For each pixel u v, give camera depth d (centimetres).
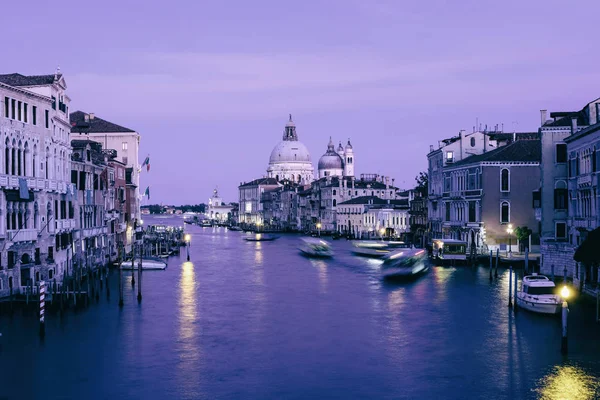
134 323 4588
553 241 6197
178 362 3628
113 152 9138
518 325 4372
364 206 16288
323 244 10631
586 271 5200
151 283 6806
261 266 8988
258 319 4784
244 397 3078
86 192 6838
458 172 9250
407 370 3459
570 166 5891
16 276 4941
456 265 7994
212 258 10519
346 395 3097
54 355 3744
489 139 9931
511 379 3275
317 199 19512
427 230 11156
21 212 5059
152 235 14000
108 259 8075
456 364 3544
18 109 5028
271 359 3691
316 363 3609
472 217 8669
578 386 3159
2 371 3447
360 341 4084
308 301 5609
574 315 4525
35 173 5288
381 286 6550
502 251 8350
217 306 5338
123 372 3441
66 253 6028
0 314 4681
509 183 8375
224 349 3903
